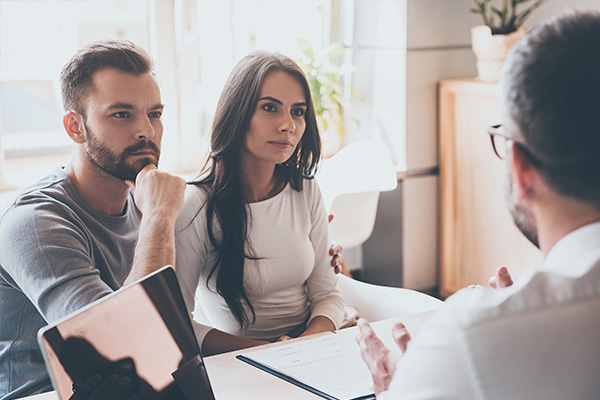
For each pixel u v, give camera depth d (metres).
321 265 2.14
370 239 4.09
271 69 1.92
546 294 0.80
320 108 3.82
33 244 1.55
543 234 0.87
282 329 2.05
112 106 1.66
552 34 0.82
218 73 3.79
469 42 3.87
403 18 3.66
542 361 0.77
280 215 2.01
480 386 0.76
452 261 3.90
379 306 2.22
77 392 1.03
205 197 1.94
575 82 0.79
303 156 2.06
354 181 3.37
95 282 1.55
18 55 4.44
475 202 3.71
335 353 1.55
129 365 1.12
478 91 3.52
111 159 1.69
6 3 4.29
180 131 3.73
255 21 3.86
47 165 4.28
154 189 1.68
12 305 1.64
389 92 3.81
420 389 0.79
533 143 0.83
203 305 2.06
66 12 4.70
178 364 1.21
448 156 3.78
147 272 1.55
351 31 3.98
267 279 2.00
